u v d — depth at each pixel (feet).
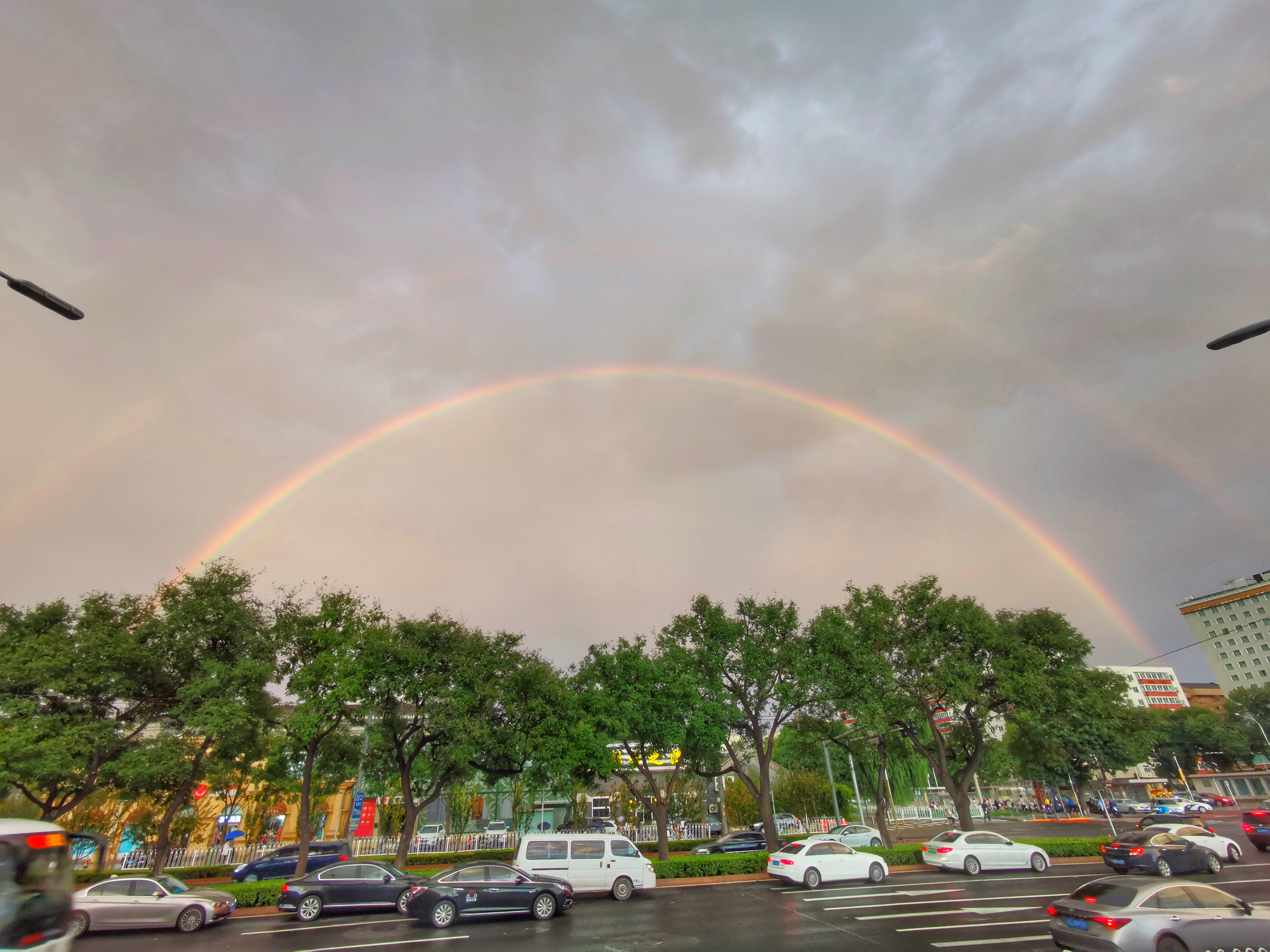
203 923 62.80
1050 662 116.78
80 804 115.34
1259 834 94.48
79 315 38.91
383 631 96.84
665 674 102.83
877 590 114.73
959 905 63.05
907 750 135.95
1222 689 532.32
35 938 28.17
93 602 90.43
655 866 90.89
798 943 49.34
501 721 99.19
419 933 57.62
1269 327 44.73
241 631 94.32
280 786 127.65
